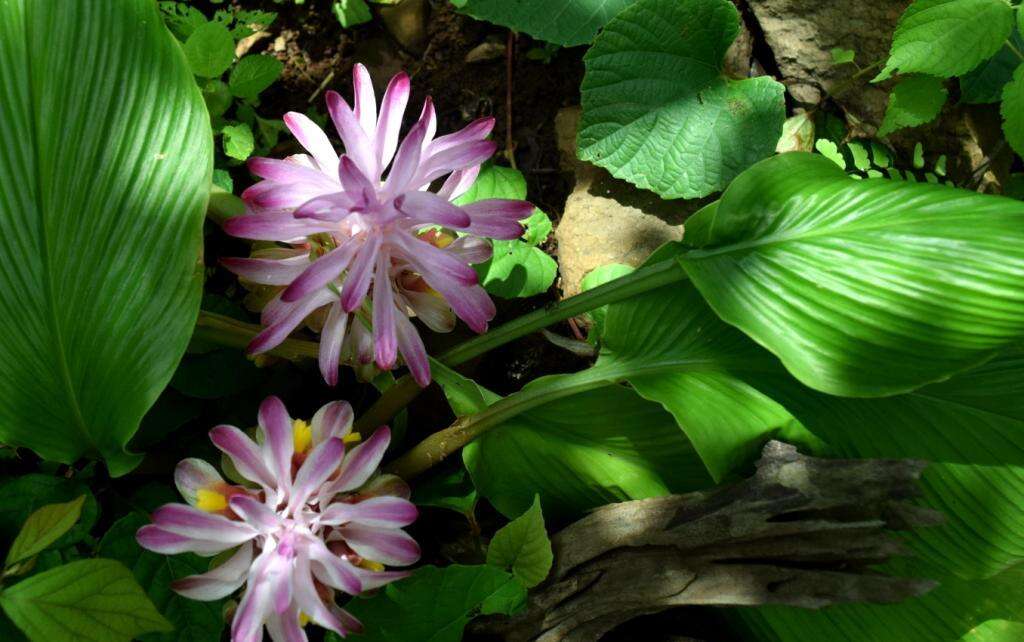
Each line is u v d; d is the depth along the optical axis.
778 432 0.45
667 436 0.48
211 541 0.41
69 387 0.44
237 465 0.42
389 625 0.44
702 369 0.47
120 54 0.43
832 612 0.45
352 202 0.41
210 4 0.63
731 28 0.56
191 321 0.43
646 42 0.56
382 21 0.63
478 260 0.46
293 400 0.54
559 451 0.48
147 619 0.41
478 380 0.56
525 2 0.57
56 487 0.46
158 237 0.43
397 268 0.45
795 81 0.61
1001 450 0.44
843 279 0.44
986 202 0.44
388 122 0.44
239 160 0.57
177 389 0.49
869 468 0.43
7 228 0.43
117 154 0.43
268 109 0.62
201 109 0.43
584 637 0.46
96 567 0.41
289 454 0.42
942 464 0.44
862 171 0.60
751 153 0.57
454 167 0.43
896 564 0.44
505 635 0.47
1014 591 0.45
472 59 0.62
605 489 0.48
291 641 0.41
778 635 0.45
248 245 0.56
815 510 0.43
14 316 0.43
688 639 0.47
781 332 0.44
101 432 0.45
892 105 0.56
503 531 0.44
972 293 0.42
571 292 0.58
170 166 0.43
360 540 0.43
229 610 0.44
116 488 0.49
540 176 0.60
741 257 0.46
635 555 0.45
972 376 0.45
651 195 0.59
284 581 0.41
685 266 0.46
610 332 0.49
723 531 0.44
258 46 0.63
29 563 0.43
